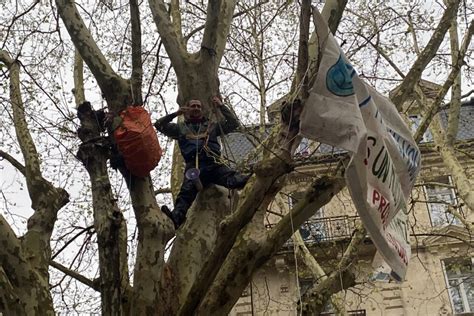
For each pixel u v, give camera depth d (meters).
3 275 5.98
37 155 7.27
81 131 6.57
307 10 5.67
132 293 6.48
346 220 16.64
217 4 7.70
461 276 18.00
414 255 18.25
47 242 6.73
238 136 16.48
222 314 6.10
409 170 6.52
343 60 5.80
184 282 6.79
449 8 7.34
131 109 6.48
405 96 7.02
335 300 10.65
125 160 6.41
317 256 14.61
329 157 6.44
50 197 6.92
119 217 6.10
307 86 5.67
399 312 17.59
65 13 7.29
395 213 6.06
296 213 6.05
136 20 6.95
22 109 7.45
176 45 7.77
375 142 5.83
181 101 7.62
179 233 7.13
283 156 5.61
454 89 11.20
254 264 6.13
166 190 10.97
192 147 7.05
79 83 9.23
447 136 11.09
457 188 10.38
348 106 5.62
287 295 17.55
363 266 16.47
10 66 8.21
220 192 7.21
